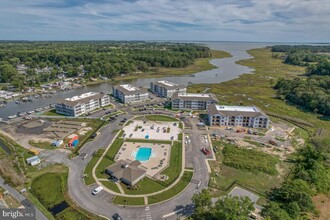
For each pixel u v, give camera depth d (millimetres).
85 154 111188
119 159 107562
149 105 184125
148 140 126188
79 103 160250
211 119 146125
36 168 99625
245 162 105500
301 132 139750
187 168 101812
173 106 177000
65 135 130750
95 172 97562
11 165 100312
